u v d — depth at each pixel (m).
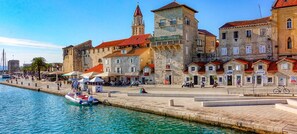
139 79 83.25
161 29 78.81
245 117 26.48
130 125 30.89
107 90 62.38
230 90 49.84
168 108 33.72
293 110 27.48
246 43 69.69
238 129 25.38
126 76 86.62
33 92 75.38
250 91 46.19
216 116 27.59
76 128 30.89
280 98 36.31
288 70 57.84
